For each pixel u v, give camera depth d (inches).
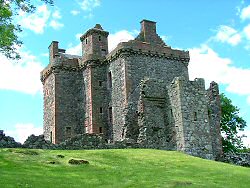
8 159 1133.1
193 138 1579.7
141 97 1688.0
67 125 2177.7
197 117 1612.9
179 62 2091.5
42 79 2406.5
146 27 2153.1
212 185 1003.3
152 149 1517.0
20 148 1336.1
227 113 2618.1
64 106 2194.9
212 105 1759.4
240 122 2645.2
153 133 1653.5
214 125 1734.7
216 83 1808.6
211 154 1592.0
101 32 2273.6
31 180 932.0
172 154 1417.3
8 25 1187.3
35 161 1146.7
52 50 2431.1
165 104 1706.4
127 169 1139.3
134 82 1961.1
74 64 2261.3
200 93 1647.4
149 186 963.3
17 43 1231.5
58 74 2219.5
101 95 2127.2
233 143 2623.0
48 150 1334.9
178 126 1603.1
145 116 1667.1
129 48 1988.2
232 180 1070.4
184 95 1616.6
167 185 976.3
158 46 2055.9
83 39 2327.8
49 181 941.8
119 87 2001.7
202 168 1206.3
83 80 2215.8
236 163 1658.5
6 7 1159.6
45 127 2320.4
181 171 1152.2
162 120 1691.7
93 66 2149.4
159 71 2032.5
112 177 1040.2
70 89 2228.1
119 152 1362.0
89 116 2108.8
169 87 1694.1
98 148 1491.1
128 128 1731.1
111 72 2095.2
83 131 2170.3
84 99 2182.6
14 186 864.3
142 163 1227.2
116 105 2020.2
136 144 1563.7
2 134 1374.3
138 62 1998.0
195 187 970.1
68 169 1093.8
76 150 1390.3
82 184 950.4
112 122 2047.2
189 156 1409.9
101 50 2253.9
